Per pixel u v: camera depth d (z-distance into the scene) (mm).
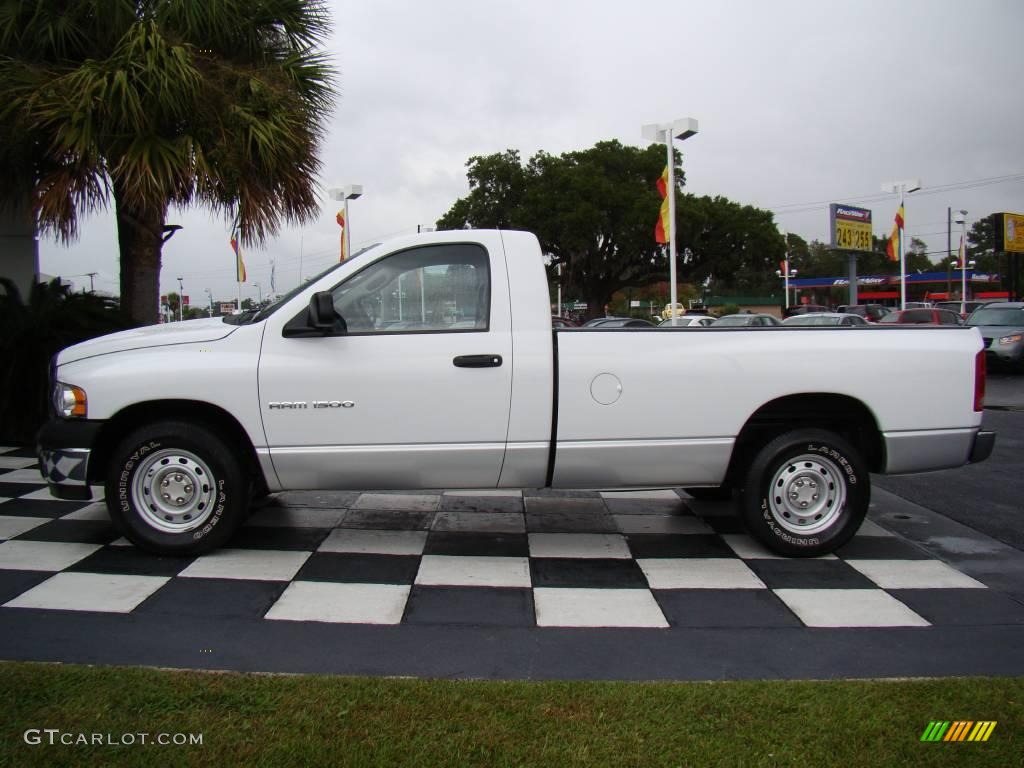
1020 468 7512
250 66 8289
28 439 7832
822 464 4664
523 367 4375
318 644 3447
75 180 7336
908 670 3279
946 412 4664
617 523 5441
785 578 4391
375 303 4441
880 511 5875
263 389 4301
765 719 2758
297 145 8148
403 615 3797
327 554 4664
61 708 2742
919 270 105688
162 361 4301
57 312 7902
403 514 5562
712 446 4535
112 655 3289
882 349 4594
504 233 4555
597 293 37750
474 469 4473
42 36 7395
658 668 3277
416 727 2658
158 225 8602
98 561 4434
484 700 2859
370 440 4371
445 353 4355
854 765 2490
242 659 3279
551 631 3643
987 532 5324
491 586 4203
